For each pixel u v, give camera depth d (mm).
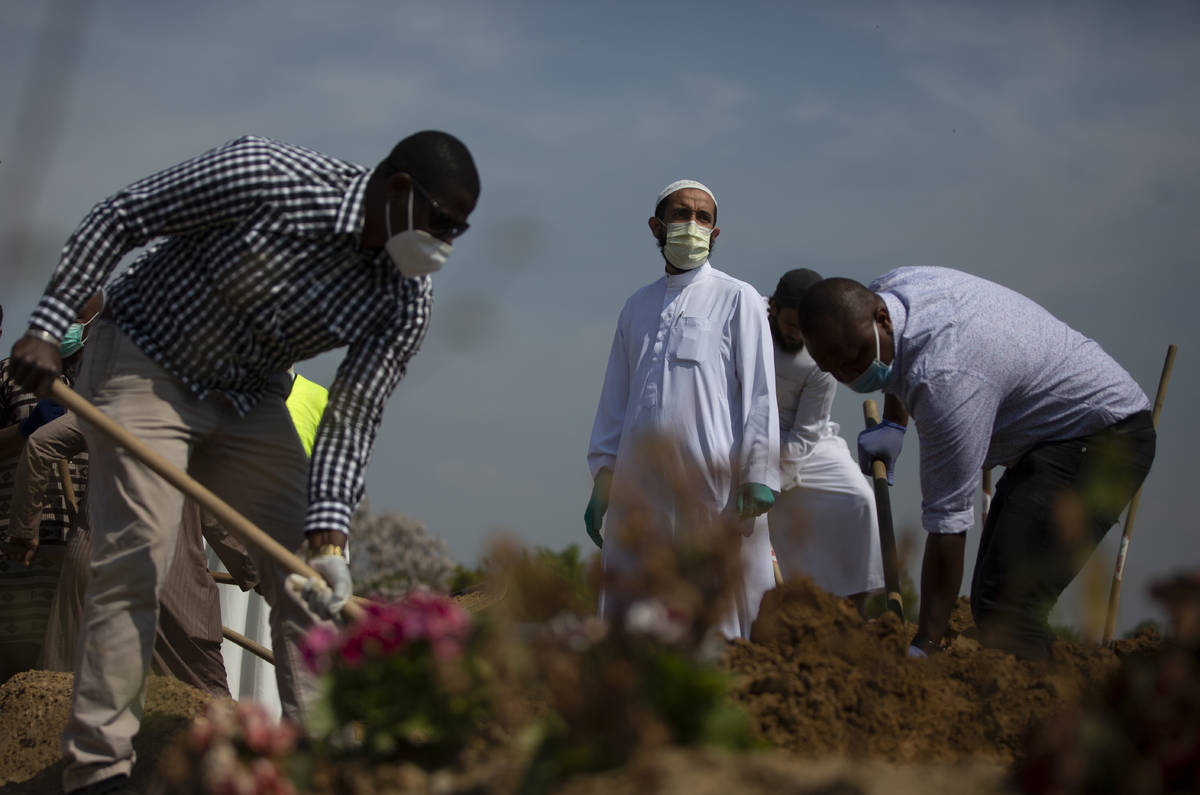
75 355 5438
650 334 5355
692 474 4961
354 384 3703
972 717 3428
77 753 3525
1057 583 4258
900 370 4445
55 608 5176
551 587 2707
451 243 3611
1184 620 2412
